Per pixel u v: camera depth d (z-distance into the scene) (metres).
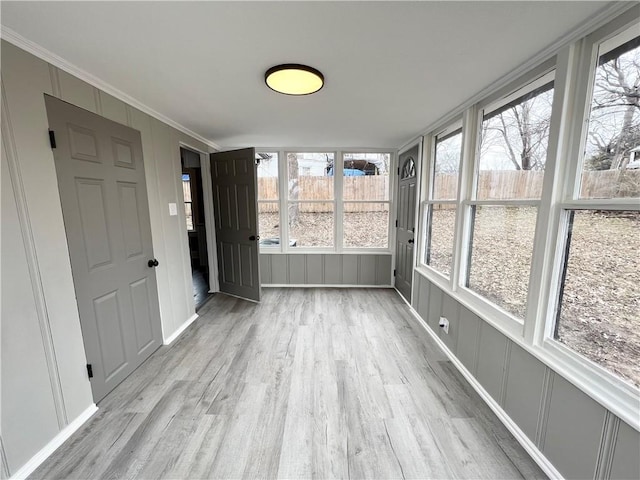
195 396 1.82
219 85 1.80
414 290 3.16
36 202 1.35
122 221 1.94
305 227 4.14
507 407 1.58
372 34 1.26
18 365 1.27
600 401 1.06
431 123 2.66
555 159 1.29
